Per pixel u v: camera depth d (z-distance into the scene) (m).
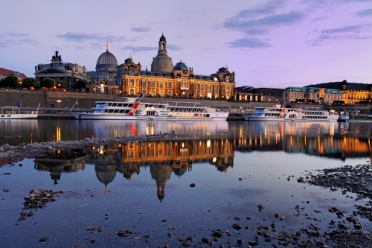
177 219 17.91
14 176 26.81
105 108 126.06
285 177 28.41
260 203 20.94
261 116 153.38
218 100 194.00
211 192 23.31
